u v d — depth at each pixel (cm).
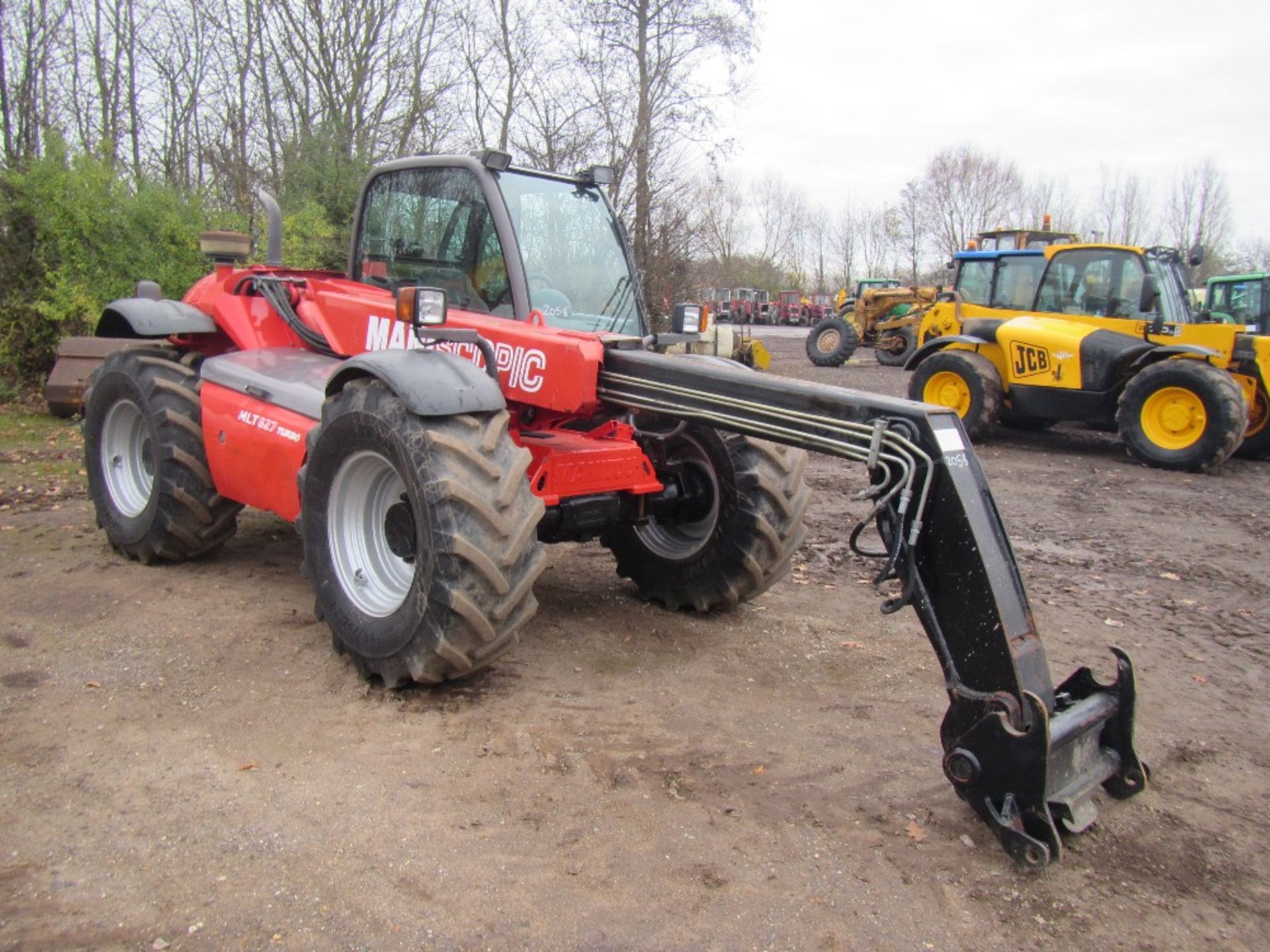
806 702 388
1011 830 276
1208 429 969
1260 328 1527
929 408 301
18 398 1112
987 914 258
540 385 395
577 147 1594
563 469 402
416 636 352
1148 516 791
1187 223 4950
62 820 280
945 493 293
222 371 491
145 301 535
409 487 351
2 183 1161
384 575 394
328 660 402
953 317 1304
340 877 258
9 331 1167
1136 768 311
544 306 428
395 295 462
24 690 366
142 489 541
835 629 477
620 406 392
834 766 334
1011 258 1227
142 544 518
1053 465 1020
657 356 378
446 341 378
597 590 522
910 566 295
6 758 314
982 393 1116
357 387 381
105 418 545
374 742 334
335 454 385
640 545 495
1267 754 366
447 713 358
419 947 233
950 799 314
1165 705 412
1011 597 291
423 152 1719
